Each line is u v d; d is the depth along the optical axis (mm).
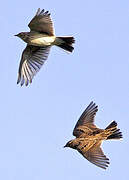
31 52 19781
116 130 15656
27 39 19078
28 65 19859
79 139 15859
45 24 18875
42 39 18906
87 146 15453
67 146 15836
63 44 18922
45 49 19656
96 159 15172
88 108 16688
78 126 16406
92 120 16500
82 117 16594
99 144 15430
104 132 15656
